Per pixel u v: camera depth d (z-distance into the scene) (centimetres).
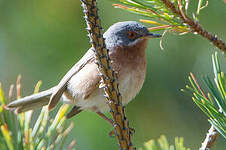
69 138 948
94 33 539
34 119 1125
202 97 520
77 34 994
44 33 1005
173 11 580
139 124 991
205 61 998
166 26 588
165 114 999
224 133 509
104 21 994
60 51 1009
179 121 999
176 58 995
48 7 995
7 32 1019
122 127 554
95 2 529
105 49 549
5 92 1088
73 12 990
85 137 947
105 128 947
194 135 993
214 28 951
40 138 556
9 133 485
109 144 929
